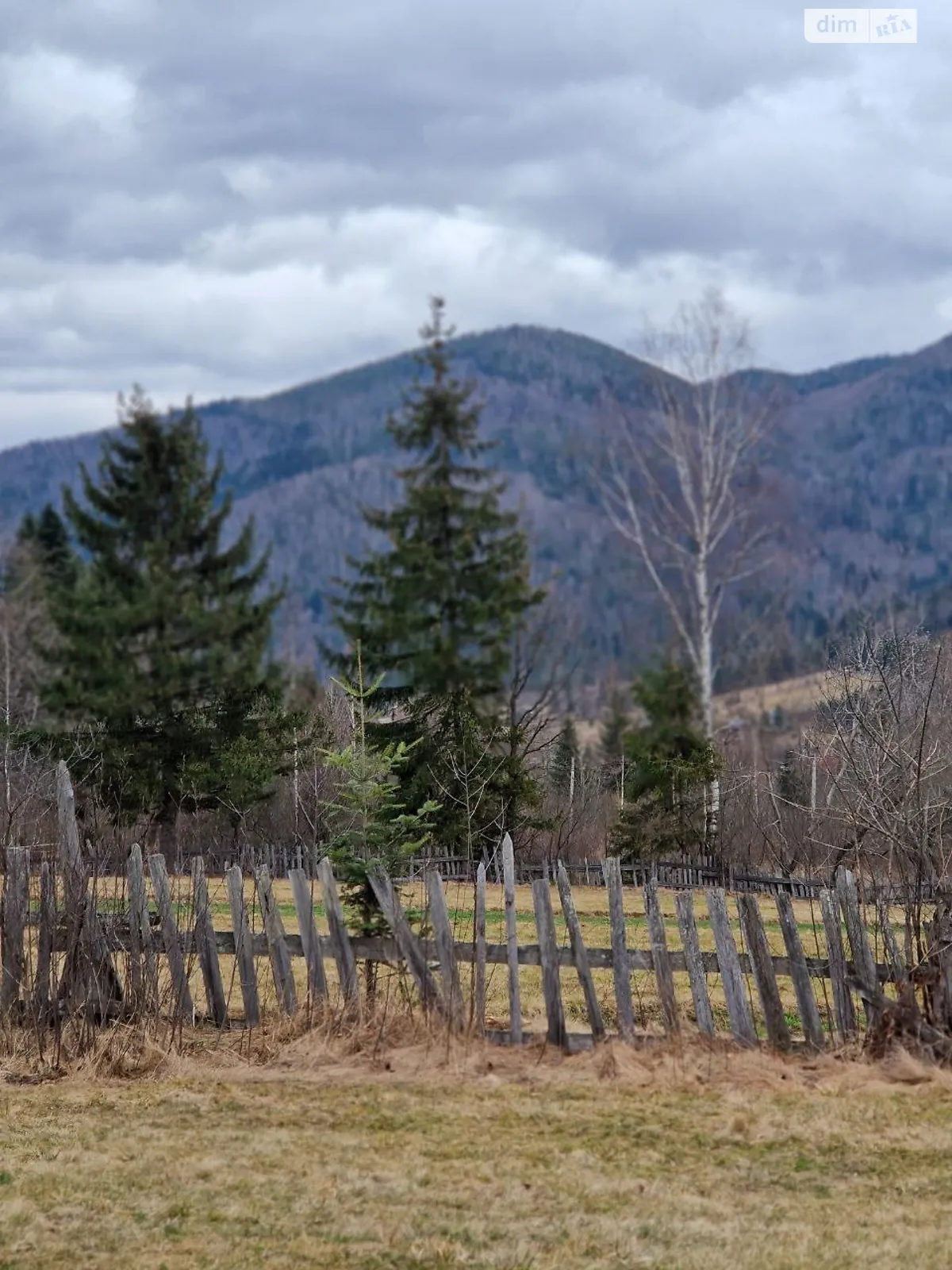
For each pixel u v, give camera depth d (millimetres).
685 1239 9062
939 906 13617
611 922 13742
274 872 34594
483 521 46719
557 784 42094
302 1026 13961
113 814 20812
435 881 13969
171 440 49500
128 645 45062
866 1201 9820
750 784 30922
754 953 13555
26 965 14062
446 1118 11656
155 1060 13203
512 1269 8555
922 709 15422
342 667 44438
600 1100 12188
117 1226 9242
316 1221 9352
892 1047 13078
